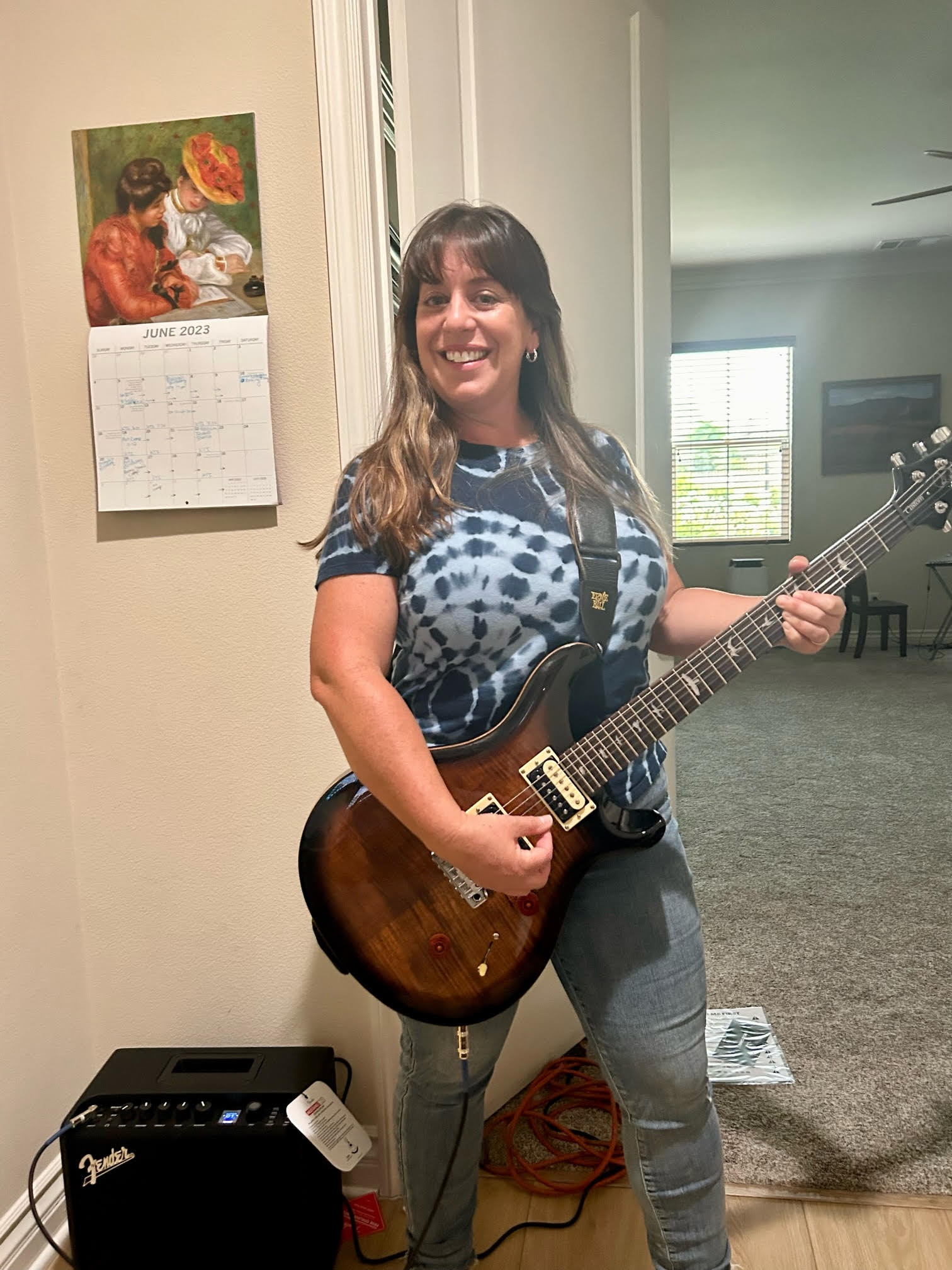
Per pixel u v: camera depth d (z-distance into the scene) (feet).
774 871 9.00
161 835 4.93
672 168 16.25
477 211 3.13
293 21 4.34
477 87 4.86
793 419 23.25
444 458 3.18
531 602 3.10
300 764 4.80
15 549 4.54
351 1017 4.93
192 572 4.75
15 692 4.50
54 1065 4.75
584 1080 5.91
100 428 4.64
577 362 5.65
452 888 3.13
